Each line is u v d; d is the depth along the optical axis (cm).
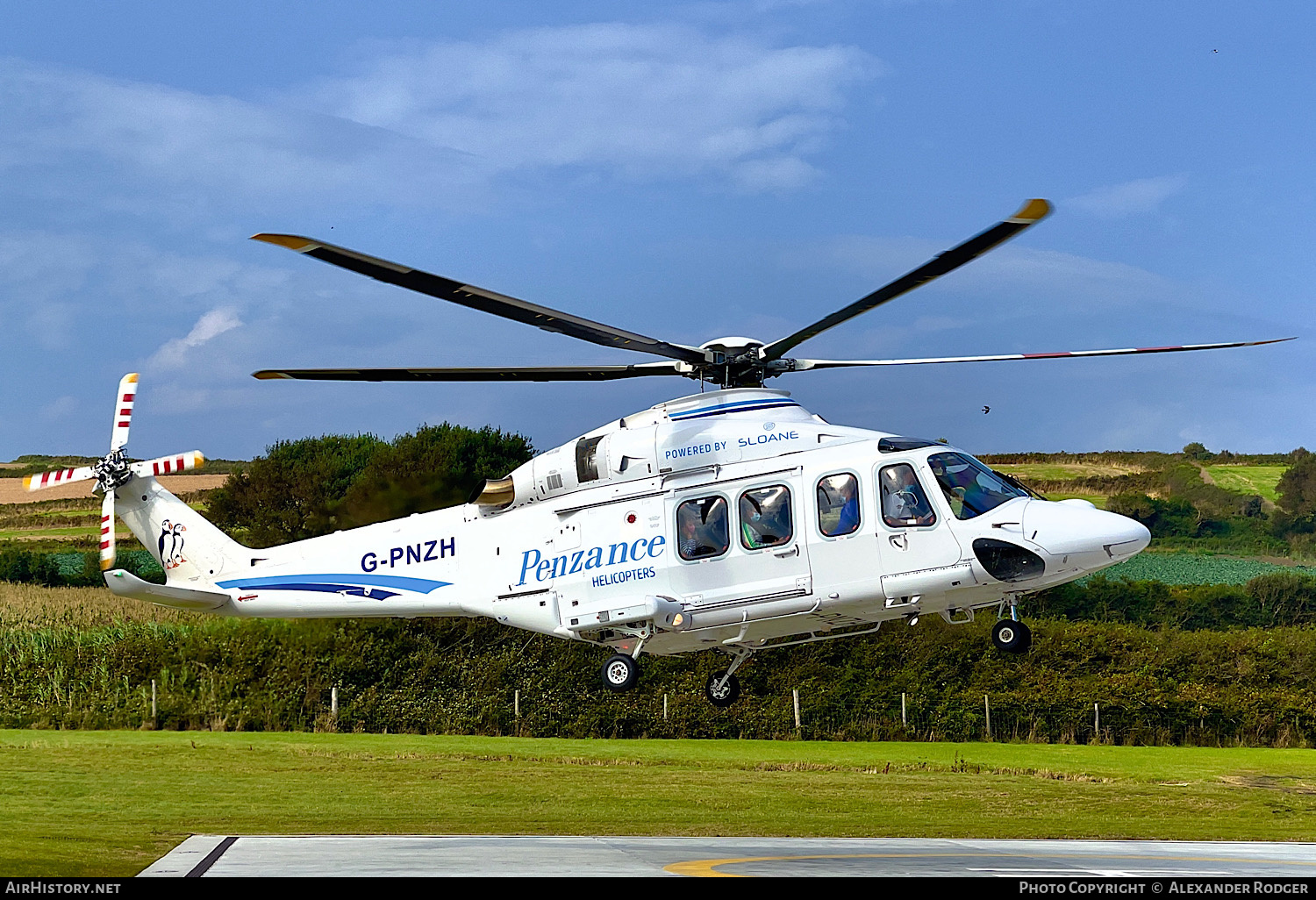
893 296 1906
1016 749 4953
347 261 1639
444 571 2411
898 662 5475
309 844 1900
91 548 9250
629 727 5194
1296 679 5531
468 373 2188
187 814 2691
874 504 2128
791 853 1858
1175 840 2628
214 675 5125
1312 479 11612
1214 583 9294
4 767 3481
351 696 5116
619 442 2264
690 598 2188
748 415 2244
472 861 1611
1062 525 2073
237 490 7856
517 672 5250
